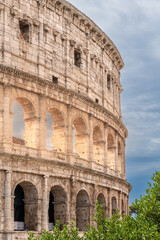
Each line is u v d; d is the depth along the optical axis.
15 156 63.19
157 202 50.28
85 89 82.56
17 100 69.19
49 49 74.19
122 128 102.38
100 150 87.50
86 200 79.25
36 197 67.44
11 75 65.44
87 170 77.44
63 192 72.94
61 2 76.88
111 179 87.44
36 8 72.75
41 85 70.25
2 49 65.50
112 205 91.88
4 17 66.44
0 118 63.78
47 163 68.50
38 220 66.75
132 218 44.12
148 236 41.59
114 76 99.19
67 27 78.75
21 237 63.03
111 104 96.56
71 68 78.69
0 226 60.72
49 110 74.94
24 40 70.94
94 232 42.12
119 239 41.53
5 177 62.34
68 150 74.81
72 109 76.88
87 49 83.75
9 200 61.81
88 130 81.62
